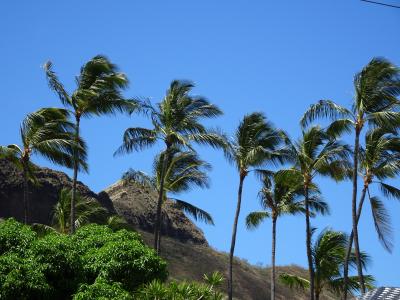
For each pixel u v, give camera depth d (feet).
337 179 143.95
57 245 98.22
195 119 137.59
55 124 133.59
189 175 145.59
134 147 136.98
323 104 135.44
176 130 138.10
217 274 110.42
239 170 146.30
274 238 155.74
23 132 131.54
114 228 155.33
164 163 138.51
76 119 139.44
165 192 147.74
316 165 141.69
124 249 104.06
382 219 133.39
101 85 137.90
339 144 140.67
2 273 91.35
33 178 140.56
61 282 96.32
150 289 99.19
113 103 139.64
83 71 140.67
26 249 97.04
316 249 151.53
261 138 146.41
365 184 138.31
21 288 90.48
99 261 102.37
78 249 106.22
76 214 156.04
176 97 139.03
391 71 132.46
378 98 133.90
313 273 143.54
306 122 137.39
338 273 151.33
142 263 103.24
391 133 136.26
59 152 134.92
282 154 143.43
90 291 93.97
